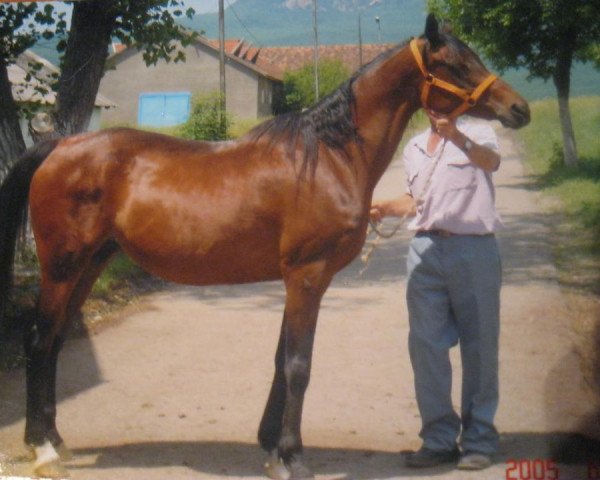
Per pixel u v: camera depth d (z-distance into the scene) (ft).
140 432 18.02
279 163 15.05
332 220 14.85
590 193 54.24
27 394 15.87
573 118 79.05
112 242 16.61
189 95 166.40
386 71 15.29
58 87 33.24
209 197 15.20
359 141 15.20
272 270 15.49
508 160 77.30
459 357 23.67
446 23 15.71
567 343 24.54
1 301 16.35
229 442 17.39
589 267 36.42
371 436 17.67
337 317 29.07
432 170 15.49
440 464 15.81
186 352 24.67
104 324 28.02
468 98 15.02
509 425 17.84
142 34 34.37
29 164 16.06
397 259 41.73
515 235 45.16
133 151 15.71
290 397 14.96
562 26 57.57
